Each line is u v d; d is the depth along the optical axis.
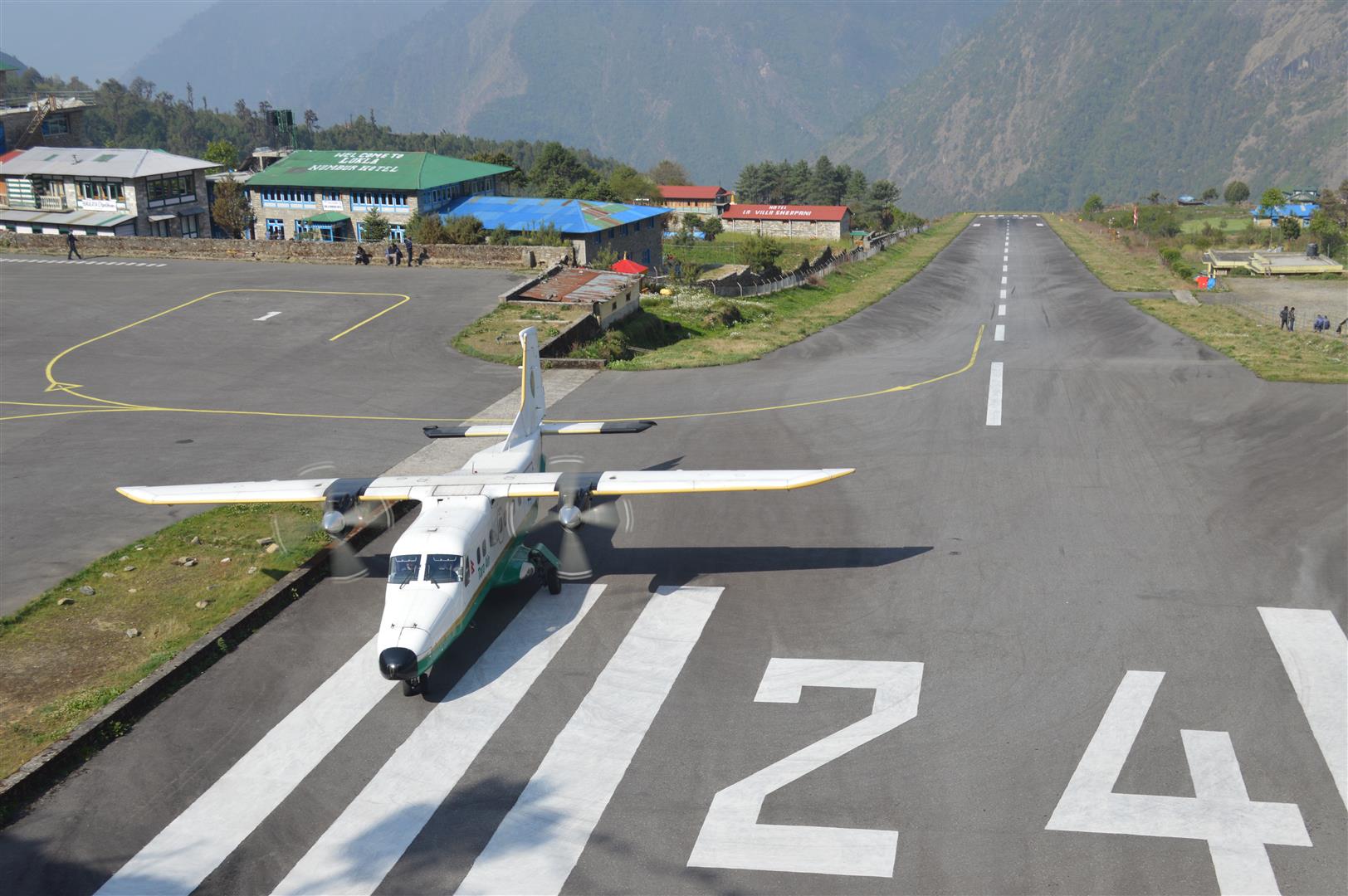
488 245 72.38
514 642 21.39
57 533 26.52
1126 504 28.53
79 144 115.56
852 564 24.88
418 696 19.38
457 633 19.67
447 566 19.75
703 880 14.58
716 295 70.69
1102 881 14.38
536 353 27.91
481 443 33.53
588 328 50.22
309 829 15.78
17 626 21.64
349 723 18.52
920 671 19.92
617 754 17.50
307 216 99.25
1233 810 15.79
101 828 15.80
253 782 16.89
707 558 25.41
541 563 23.28
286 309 53.59
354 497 22.53
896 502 28.91
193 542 25.94
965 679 19.59
